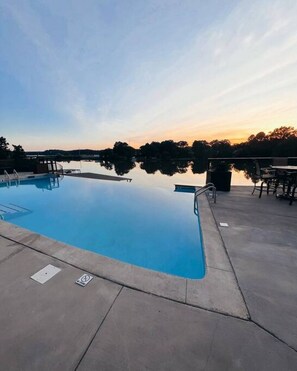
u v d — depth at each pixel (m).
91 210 5.58
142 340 1.19
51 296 1.54
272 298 1.58
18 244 2.38
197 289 1.66
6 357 1.08
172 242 3.68
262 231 3.01
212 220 3.51
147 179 12.13
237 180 7.48
